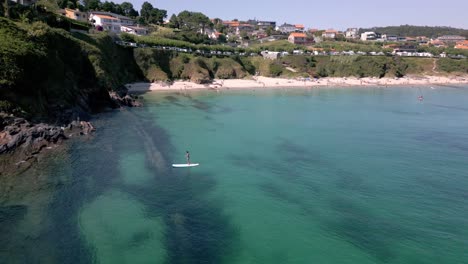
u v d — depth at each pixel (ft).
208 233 112.68
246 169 168.25
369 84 576.20
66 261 95.81
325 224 118.83
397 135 234.17
